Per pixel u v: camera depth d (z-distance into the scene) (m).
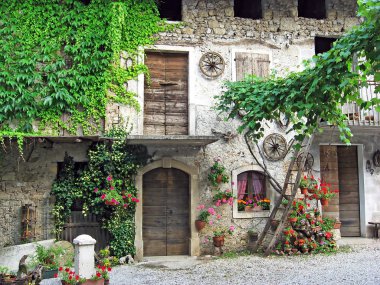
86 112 8.77
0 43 8.55
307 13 10.78
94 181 8.48
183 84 9.38
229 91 7.54
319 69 4.90
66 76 8.77
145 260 8.56
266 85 6.38
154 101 9.21
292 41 9.88
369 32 4.38
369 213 10.10
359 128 9.43
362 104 4.96
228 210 9.23
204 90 9.31
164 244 9.07
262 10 9.88
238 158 9.36
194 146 9.16
